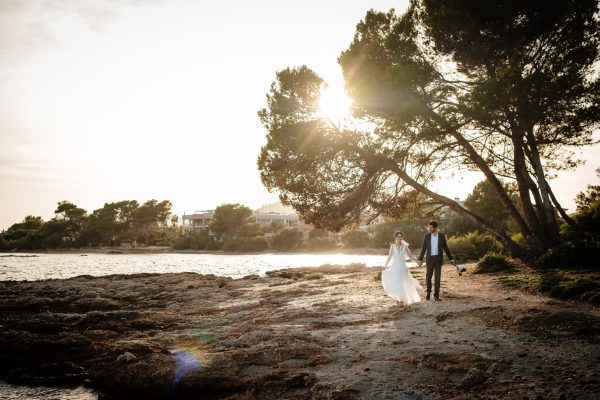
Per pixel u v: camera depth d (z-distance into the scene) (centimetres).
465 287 1194
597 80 1384
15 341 840
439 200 1708
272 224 9719
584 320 707
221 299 1520
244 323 1003
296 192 1812
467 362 571
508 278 1210
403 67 1516
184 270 3909
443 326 776
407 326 802
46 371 721
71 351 800
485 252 2270
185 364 656
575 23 1429
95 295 1719
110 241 10906
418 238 6256
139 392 611
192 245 9344
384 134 1675
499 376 516
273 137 1856
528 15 1441
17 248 11075
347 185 1814
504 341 654
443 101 1555
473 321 789
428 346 659
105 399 621
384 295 1193
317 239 8212
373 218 1953
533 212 1588
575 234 1625
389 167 1708
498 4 1433
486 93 1296
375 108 1625
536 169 1528
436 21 1494
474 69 1641
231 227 9225
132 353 753
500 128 1503
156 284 2075
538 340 648
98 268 4409
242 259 6141
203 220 12812
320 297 1259
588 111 1352
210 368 629
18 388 671
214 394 577
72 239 11169
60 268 4462
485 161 1812
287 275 2302
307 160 1809
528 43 1500
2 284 2217
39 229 11488
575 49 1389
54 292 1830
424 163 1805
